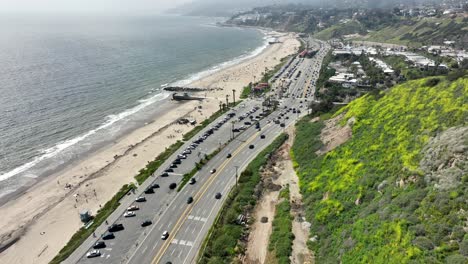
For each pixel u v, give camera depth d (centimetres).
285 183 9319
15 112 15588
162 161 11156
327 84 18688
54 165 11756
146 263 6694
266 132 13312
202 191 9238
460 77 8388
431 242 4828
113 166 11600
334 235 6581
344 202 7188
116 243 7300
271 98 17912
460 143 5962
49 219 8869
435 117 7481
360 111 10150
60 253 7350
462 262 4303
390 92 10162
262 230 7575
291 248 6725
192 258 6806
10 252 7750
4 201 9750
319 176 8750
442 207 5166
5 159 11931
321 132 11156
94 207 9281
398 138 7756
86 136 14125
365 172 7556
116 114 16700
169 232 7600
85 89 19675
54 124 14875
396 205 5881
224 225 7681
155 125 15475
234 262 6606
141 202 8831
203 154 11588
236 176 9631
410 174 6312
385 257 5094
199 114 16650
